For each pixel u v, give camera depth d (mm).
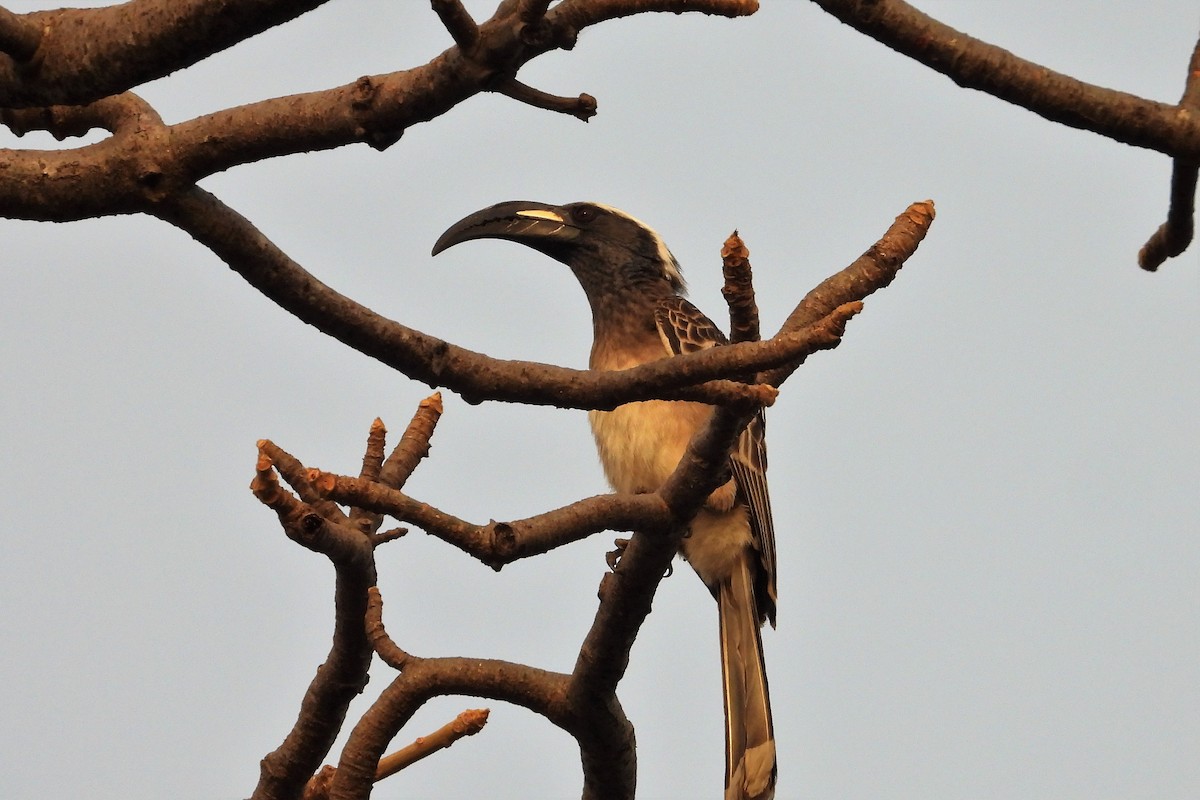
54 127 5961
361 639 7031
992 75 6148
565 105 5512
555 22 5047
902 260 5934
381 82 5172
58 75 5016
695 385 5555
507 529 5781
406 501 5543
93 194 5270
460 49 5051
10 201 5250
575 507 6180
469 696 7266
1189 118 6207
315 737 7219
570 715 7363
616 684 7324
